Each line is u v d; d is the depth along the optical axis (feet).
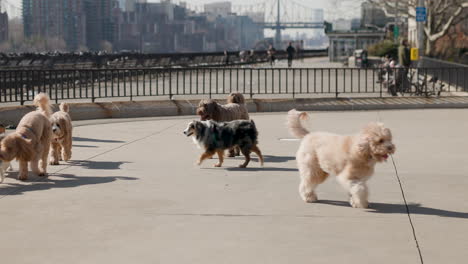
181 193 27.30
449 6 153.48
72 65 148.36
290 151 39.14
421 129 49.21
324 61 277.85
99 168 33.22
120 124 53.57
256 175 31.37
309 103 65.41
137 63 177.78
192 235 21.04
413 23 179.93
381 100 67.41
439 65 96.43
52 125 33.40
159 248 19.70
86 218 23.16
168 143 42.29
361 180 24.20
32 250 19.57
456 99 68.69
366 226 21.98
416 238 20.54
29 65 148.36
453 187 28.25
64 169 32.89
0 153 28.22
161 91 88.22
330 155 24.41
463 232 21.17
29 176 31.04
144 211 24.17
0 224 22.39
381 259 18.54
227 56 207.41
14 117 52.11
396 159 35.70
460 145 40.75
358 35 239.30
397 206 24.81
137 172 32.12
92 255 19.08
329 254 19.03
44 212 24.02
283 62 258.37
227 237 20.80
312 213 23.79
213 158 36.65
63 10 586.86
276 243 20.15
